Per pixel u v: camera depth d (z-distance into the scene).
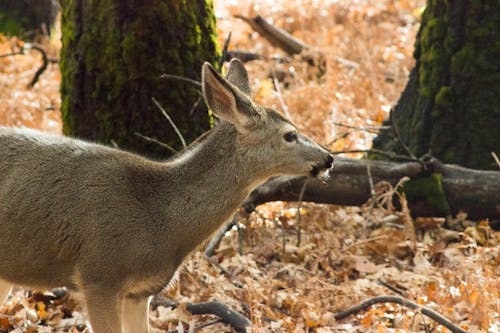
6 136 8.77
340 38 20.50
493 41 13.22
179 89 12.26
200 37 12.47
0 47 19.83
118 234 8.48
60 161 8.62
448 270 11.39
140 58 12.07
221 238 11.83
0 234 8.62
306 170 9.15
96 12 12.12
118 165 8.70
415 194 12.68
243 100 8.75
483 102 13.33
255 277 10.93
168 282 9.00
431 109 13.63
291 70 17.72
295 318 10.27
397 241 12.12
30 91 16.91
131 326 9.04
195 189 8.91
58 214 8.48
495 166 13.31
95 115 12.29
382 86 17.75
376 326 9.82
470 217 12.78
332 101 15.79
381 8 23.50
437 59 13.57
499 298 10.27
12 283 8.93
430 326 9.89
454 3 13.37
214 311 9.94
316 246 12.04
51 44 20.94
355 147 14.54
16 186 8.57
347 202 12.63
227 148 8.97
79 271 8.55
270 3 22.91
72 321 10.13
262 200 12.36
